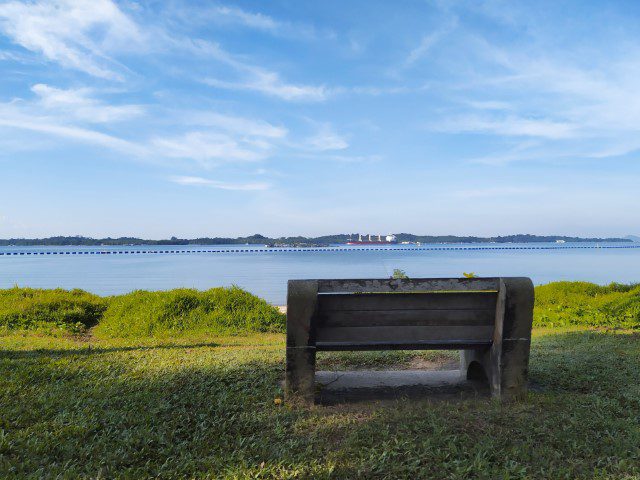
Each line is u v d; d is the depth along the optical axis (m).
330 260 90.75
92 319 13.08
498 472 3.11
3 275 51.94
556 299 15.95
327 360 6.92
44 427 3.95
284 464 3.32
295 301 4.20
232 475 3.17
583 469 3.16
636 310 11.08
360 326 4.31
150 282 40.25
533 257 105.81
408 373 5.50
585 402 4.35
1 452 3.51
